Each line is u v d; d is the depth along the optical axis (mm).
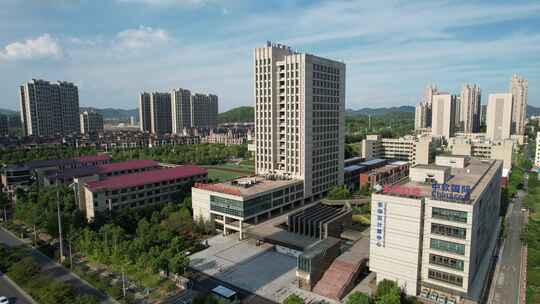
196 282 94875
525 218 150625
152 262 91375
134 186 152250
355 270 93625
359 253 102750
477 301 80750
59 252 111750
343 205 159875
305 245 110750
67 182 182500
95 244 101500
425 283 83688
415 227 80688
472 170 118938
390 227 84750
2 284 92688
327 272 95188
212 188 139375
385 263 86750
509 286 92125
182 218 131250
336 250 100875
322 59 164625
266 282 95312
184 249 112125
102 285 90062
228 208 131000
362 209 152875
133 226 130250
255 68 168375
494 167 124500
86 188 142125
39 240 125125
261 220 139250
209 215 137875
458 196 78438
